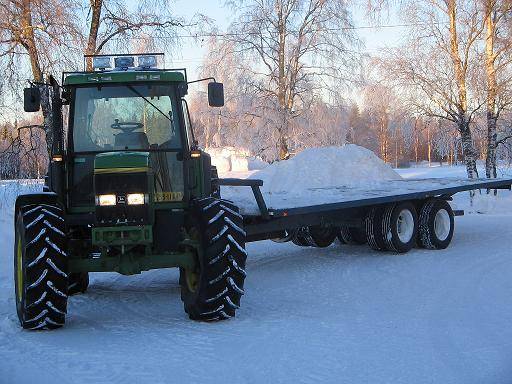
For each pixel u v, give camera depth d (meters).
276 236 10.16
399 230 11.26
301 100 27.02
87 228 7.01
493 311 6.62
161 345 5.56
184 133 6.95
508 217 17.11
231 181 8.81
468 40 21.11
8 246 12.39
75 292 8.47
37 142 16.50
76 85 6.93
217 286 6.32
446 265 9.71
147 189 6.24
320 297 7.70
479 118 22.23
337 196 11.22
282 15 26.50
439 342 5.46
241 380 4.54
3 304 7.72
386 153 59.31
